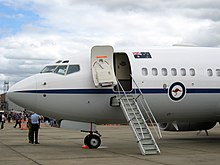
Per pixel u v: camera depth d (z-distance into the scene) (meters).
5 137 24.06
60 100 15.22
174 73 16.55
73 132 29.98
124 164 11.38
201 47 18.53
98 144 16.19
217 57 17.91
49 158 12.79
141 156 13.34
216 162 11.82
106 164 11.38
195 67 17.03
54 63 16.34
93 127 16.05
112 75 15.41
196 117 17.56
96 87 15.40
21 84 15.36
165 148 16.41
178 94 16.44
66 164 11.38
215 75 17.23
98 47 15.52
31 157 13.08
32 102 15.16
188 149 15.94
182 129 20.02
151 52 17.08
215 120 18.41
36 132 19.00
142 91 15.93
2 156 13.41
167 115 16.84
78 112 15.44
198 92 16.78
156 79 16.19
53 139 22.16
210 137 23.59
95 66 15.47
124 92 15.23
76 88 15.31
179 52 17.56
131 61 16.31
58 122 16.53
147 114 15.93
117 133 28.91
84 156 13.32
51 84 15.26
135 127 14.30
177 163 11.59
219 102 17.22
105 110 15.63
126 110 14.77
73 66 15.78
